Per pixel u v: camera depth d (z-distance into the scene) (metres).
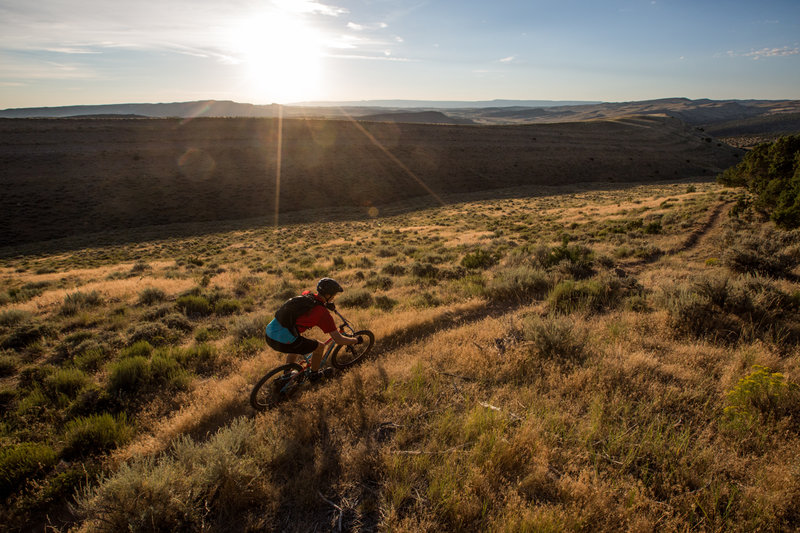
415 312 7.23
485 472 2.96
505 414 3.66
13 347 7.21
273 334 4.32
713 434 3.36
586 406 3.88
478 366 4.74
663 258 11.30
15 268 29.53
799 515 2.55
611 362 4.57
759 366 3.90
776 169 27.05
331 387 4.39
